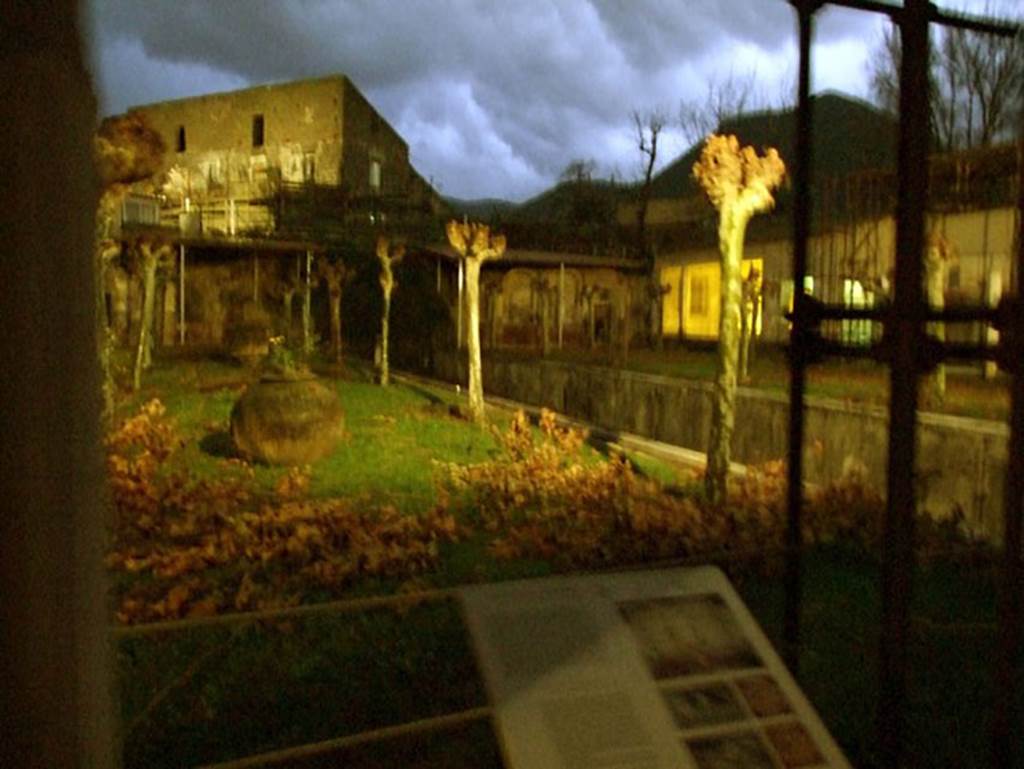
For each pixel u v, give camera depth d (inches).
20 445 60.2
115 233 719.1
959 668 192.1
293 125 1558.8
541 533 292.2
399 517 318.3
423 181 1717.5
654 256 1139.9
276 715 168.4
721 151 322.7
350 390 728.3
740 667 110.6
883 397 429.4
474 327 569.6
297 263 1056.2
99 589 64.7
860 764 146.6
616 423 559.5
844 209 435.8
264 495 361.1
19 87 59.3
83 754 62.4
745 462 435.8
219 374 810.2
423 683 182.5
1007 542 121.6
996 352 120.8
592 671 107.0
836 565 272.2
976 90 633.0
